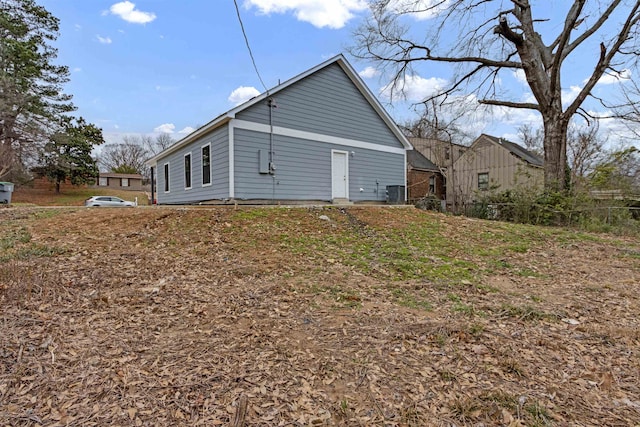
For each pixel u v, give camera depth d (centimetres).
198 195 1250
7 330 286
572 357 280
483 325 333
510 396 225
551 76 1216
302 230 754
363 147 1377
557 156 1233
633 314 378
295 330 318
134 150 5334
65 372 240
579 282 504
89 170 3288
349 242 697
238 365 257
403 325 327
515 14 1268
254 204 1070
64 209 937
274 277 468
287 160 1149
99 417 201
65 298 364
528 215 1155
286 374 248
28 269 431
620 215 1077
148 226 706
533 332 324
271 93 1095
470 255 648
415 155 2405
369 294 418
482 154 2178
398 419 205
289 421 201
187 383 234
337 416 207
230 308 362
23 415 199
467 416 207
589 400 226
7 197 1387
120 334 299
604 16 1195
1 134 2367
